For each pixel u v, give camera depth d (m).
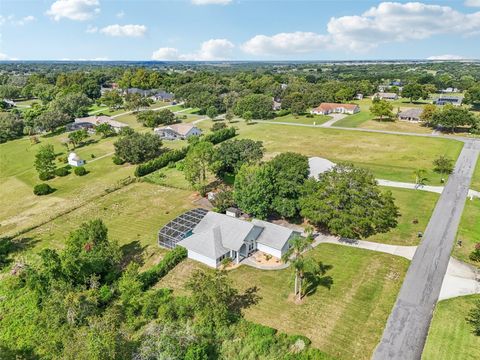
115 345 31.55
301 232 55.03
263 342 33.09
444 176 76.56
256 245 50.94
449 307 37.94
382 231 54.34
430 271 44.34
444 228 54.59
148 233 57.03
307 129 126.44
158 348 31.69
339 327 35.91
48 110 139.50
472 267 45.00
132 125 136.00
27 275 43.75
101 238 47.19
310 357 31.28
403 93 178.25
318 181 55.84
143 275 43.59
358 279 43.28
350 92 179.62
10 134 123.81
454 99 172.00
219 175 76.19
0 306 41.56
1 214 67.69
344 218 49.50
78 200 71.88
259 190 55.38
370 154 94.44
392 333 34.72
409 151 95.62
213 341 34.09
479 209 60.50
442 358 31.59
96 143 113.12
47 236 58.00
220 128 123.94
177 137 117.12
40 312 39.50
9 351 34.88
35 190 75.75
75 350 31.94
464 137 108.12
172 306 37.81
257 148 74.31
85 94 182.75
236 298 40.81
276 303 39.81
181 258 48.75
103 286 41.22
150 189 75.75
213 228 50.62
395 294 40.34
